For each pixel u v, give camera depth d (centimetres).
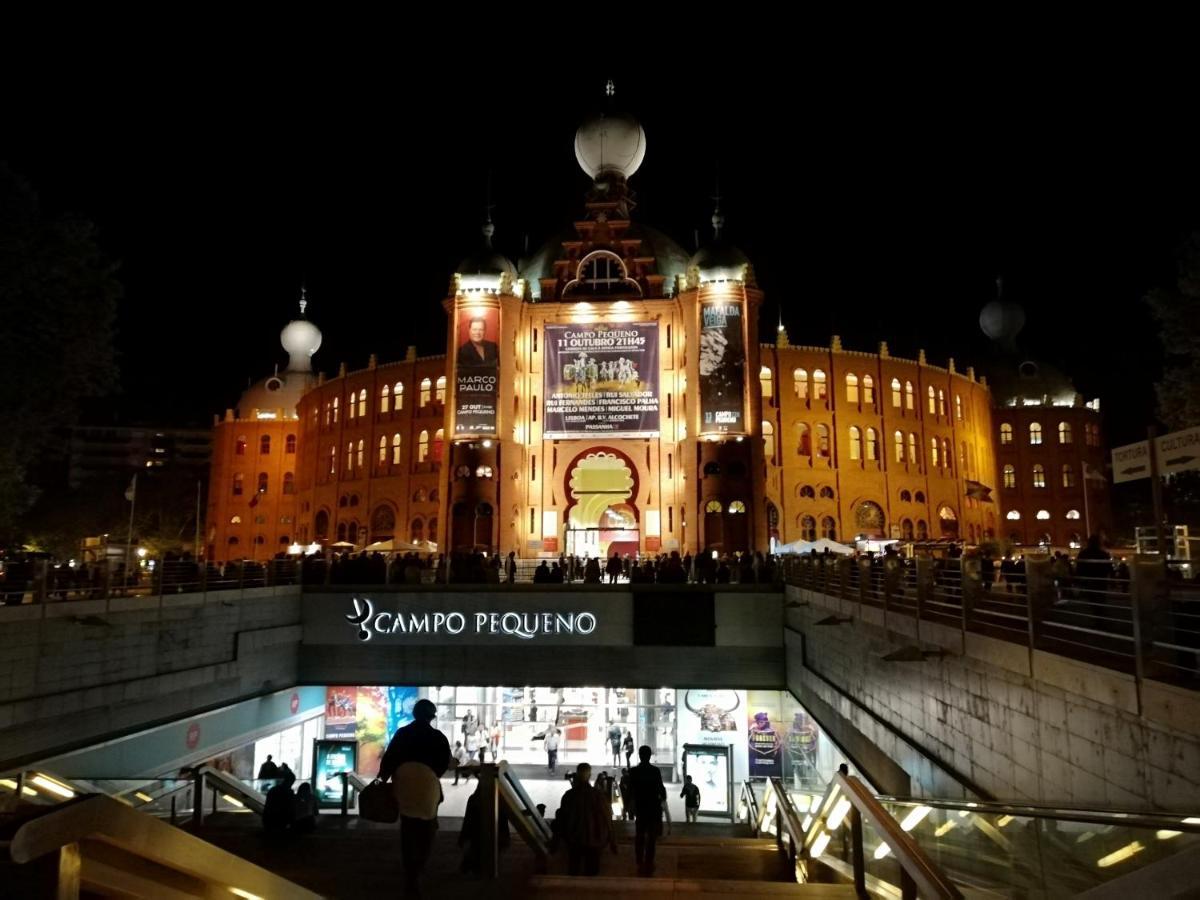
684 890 991
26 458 3328
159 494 9031
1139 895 368
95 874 436
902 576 2109
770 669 3634
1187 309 3114
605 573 4250
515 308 5625
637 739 3831
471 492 5325
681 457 5488
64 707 2436
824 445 6769
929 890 598
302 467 8144
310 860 1341
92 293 3331
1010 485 8588
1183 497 5222
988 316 9419
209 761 3139
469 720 3869
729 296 5378
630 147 6250
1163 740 926
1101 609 1669
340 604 3797
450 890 1041
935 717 1717
